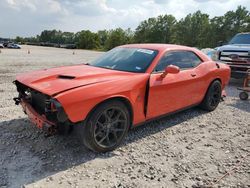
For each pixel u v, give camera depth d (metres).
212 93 5.74
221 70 5.85
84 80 3.61
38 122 3.58
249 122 5.34
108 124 3.66
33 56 25.02
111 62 4.59
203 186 3.06
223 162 3.63
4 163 3.33
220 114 5.78
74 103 3.18
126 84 3.75
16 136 4.09
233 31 72.38
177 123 5.06
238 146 4.17
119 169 3.33
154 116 4.34
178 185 3.06
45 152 3.65
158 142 4.17
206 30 77.25
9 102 5.90
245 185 3.11
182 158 3.69
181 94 4.77
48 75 3.87
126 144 4.03
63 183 2.99
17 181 2.99
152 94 4.12
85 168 3.31
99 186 2.97
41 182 2.99
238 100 7.18
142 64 4.29
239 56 9.22
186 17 83.31
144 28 94.88
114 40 98.62
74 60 21.41
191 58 5.21
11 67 13.29
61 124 3.40
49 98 3.31
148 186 3.01
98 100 3.38
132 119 3.98
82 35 101.19
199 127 4.92
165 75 4.25
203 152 3.90
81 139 3.48
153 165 3.47
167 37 92.62
